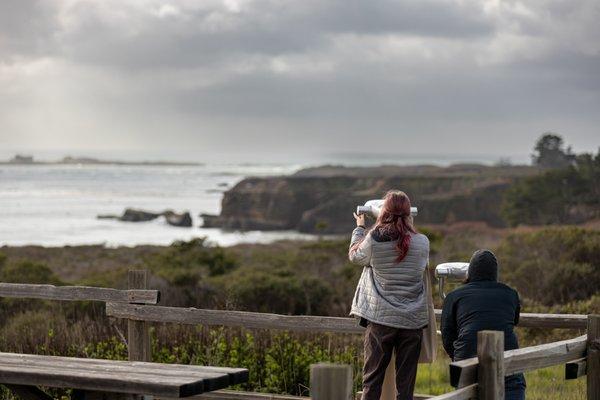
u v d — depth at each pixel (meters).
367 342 8.43
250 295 27.94
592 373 8.68
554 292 26.03
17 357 7.37
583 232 31.27
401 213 8.39
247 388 12.20
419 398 9.73
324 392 5.30
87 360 7.22
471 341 8.02
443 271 8.85
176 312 10.48
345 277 34.03
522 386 7.67
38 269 36.56
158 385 6.11
